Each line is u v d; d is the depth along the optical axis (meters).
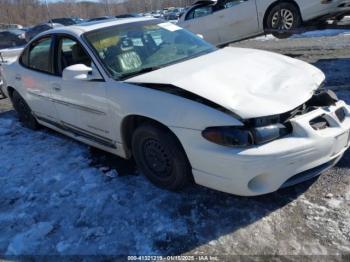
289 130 2.72
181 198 3.20
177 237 2.76
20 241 2.93
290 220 2.78
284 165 2.62
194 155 2.82
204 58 3.62
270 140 2.64
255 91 2.86
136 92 3.15
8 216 3.27
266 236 2.66
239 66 3.26
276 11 8.37
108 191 3.44
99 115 3.60
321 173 3.08
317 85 3.08
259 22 8.72
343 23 7.79
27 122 5.44
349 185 3.09
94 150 4.36
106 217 3.08
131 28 4.00
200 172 2.87
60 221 3.11
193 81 2.98
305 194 3.05
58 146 4.66
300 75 3.15
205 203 3.09
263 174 2.64
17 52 20.25
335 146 2.82
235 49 3.98
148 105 3.04
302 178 2.80
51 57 4.24
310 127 2.71
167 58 3.72
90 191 3.48
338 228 2.64
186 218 2.94
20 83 4.93
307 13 7.94
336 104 3.05
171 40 4.05
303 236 2.61
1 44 27.52
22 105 5.30
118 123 3.38
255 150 2.58
